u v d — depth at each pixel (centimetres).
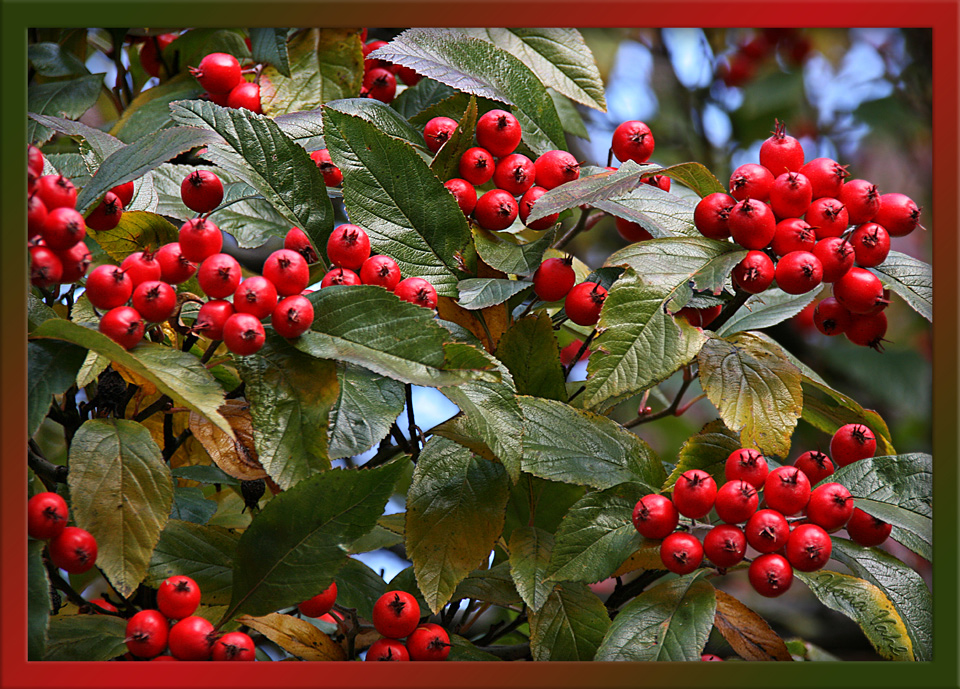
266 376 101
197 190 102
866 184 104
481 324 107
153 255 101
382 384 102
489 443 101
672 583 103
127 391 105
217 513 110
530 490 107
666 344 103
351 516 101
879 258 104
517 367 107
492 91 109
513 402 102
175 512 108
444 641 102
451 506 104
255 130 104
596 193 104
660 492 105
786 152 104
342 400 101
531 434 104
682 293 103
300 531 101
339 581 108
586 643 103
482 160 106
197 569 103
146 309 99
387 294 101
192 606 100
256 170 104
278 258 100
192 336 103
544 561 104
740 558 101
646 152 108
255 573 101
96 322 103
